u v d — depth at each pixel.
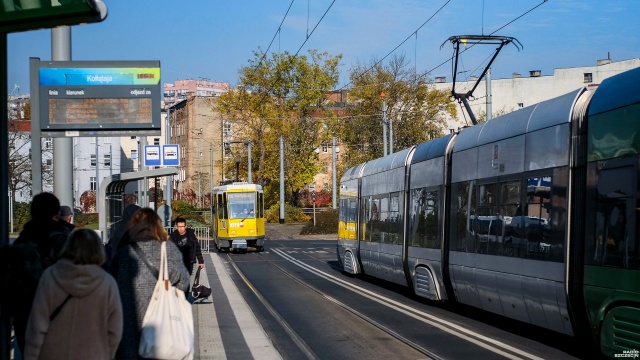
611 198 9.37
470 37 21.33
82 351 5.27
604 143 9.63
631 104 9.09
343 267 26.02
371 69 68.00
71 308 5.27
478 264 13.75
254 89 71.19
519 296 11.93
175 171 15.68
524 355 10.70
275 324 14.52
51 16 5.73
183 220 15.41
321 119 72.81
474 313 15.73
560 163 10.73
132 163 82.88
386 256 20.33
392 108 66.75
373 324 14.29
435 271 16.23
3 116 5.81
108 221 15.33
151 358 6.36
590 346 10.53
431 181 16.88
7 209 5.97
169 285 6.50
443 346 11.71
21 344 6.46
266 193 75.88
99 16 5.80
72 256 5.33
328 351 11.57
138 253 6.53
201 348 11.55
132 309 6.46
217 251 42.56
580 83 80.56
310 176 73.56
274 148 71.38
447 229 15.71
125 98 16.50
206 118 91.94
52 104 16.14
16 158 41.50
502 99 83.19
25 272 6.30
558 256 10.55
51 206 7.07
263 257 36.97
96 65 16.33
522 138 12.19
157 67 16.62
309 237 56.28
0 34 5.78
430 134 67.25
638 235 8.66
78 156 71.06
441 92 68.50
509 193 12.57
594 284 9.56
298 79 71.00
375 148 66.56
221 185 43.75
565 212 10.43
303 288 21.73
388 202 20.56
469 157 14.62
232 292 20.39
